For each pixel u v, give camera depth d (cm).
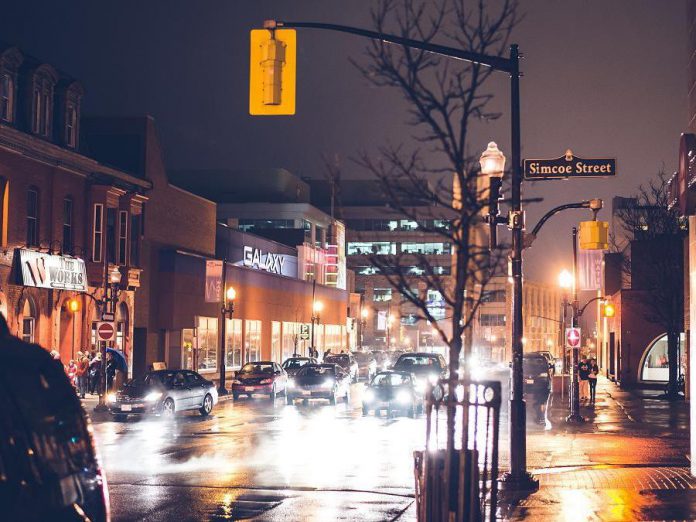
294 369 5450
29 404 480
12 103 4084
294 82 1299
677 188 1800
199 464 2150
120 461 2205
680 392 5828
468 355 1081
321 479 1905
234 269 7038
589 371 4431
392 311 15375
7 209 3984
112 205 4894
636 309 6719
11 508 450
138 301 5431
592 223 1756
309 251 9931
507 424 3266
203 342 6412
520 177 1691
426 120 1039
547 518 1392
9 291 3978
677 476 1875
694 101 1897
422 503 985
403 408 3650
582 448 2448
